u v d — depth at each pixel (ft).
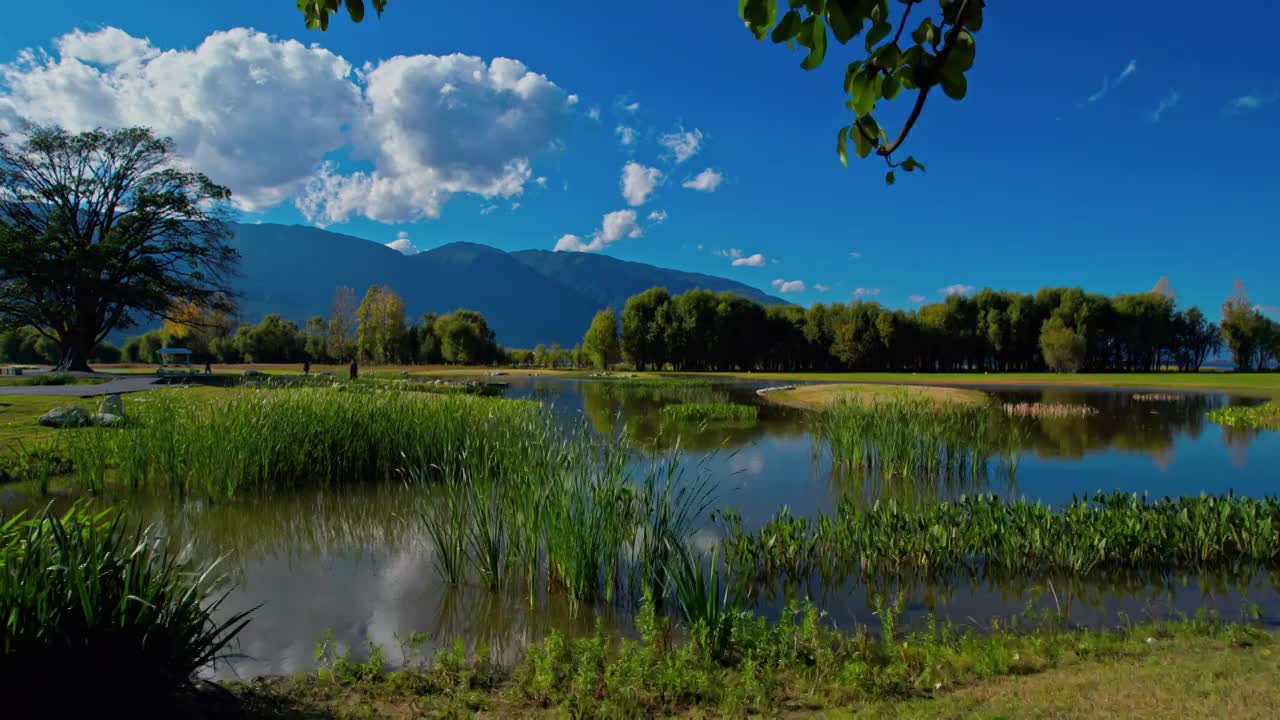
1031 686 12.59
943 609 18.71
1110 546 21.43
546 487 21.11
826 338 214.90
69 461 33.99
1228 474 39.14
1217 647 14.82
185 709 11.57
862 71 5.77
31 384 77.25
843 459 40.06
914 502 31.83
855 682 13.16
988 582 20.77
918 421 41.45
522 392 104.73
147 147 113.39
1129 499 25.53
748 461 42.96
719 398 95.61
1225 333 208.64
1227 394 100.12
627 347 215.31
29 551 10.34
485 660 14.88
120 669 10.68
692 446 48.39
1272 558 21.70
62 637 10.21
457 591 20.44
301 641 16.69
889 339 204.13
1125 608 18.47
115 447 33.24
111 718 10.55
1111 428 59.62
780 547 22.03
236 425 32.89
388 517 29.04
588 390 112.68
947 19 5.90
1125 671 13.14
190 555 23.21
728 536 25.39
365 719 11.83
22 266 96.73
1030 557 21.88
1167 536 21.65
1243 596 19.19
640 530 22.52
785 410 76.54
